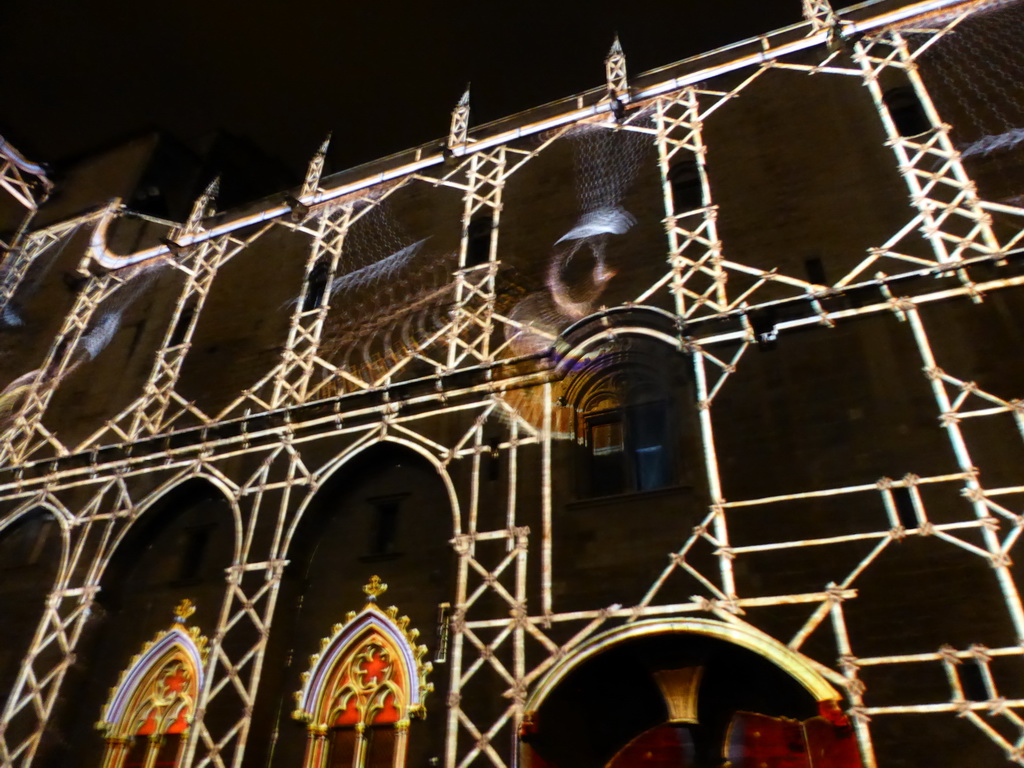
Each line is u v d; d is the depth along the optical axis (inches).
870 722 446.9
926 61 727.7
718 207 720.3
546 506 614.5
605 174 817.5
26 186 1331.2
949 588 470.0
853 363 576.4
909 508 506.0
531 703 525.7
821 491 531.2
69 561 807.1
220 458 802.8
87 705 725.3
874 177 671.8
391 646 637.3
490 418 689.6
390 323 821.9
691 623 509.0
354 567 695.1
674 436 608.7
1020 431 505.7
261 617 676.7
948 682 443.5
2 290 1205.1
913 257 610.5
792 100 768.9
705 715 515.2
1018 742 417.4
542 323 725.9
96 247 1180.5
